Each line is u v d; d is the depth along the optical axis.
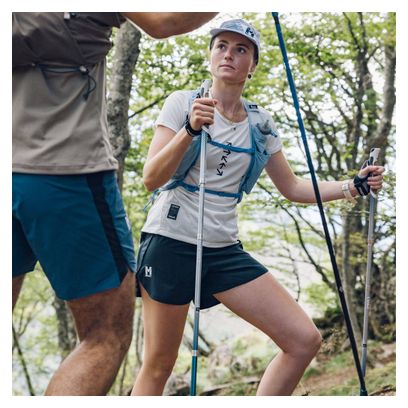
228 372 11.55
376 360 10.06
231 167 3.60
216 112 3.60
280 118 11.00
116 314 2.79
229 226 3.64
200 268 3.32
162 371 3.71
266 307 3.52
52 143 2.68
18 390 15.95
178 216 3.58
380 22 10.38
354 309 10.66
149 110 11.24
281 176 3.94
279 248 11.89
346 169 11.16
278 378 3.53
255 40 3.58
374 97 10.78
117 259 2.77
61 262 2.71
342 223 10.56
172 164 3.37
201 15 2.84
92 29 2.72
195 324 3.30
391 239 10.61
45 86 2.71
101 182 2.76
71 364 2.71
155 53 10.07
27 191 2.67
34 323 16.81
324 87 10.84
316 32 10.65
